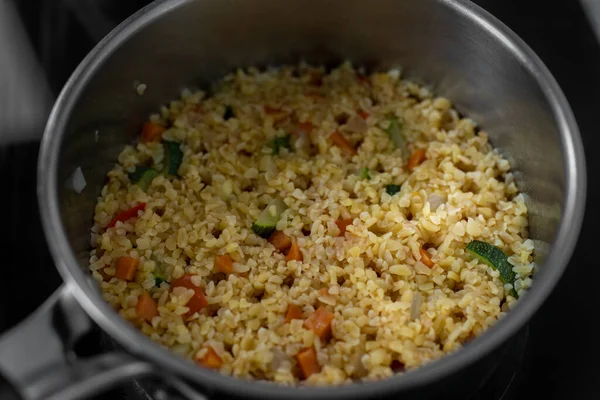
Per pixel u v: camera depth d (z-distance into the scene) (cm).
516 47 46
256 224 48
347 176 50
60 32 54
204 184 49
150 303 45
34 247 50
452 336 44
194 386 39
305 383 43
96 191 49
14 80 53
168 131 51
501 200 49
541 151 47
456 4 47
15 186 51
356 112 51
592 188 52
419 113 51
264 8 49
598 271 50
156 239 47
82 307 40
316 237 47
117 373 38
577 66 55
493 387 45
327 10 49
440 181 49
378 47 51
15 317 48
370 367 44
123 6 55
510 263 47
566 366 48
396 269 46
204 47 50
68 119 44
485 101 50
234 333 45
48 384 38
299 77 53
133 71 48
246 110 51
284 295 46
